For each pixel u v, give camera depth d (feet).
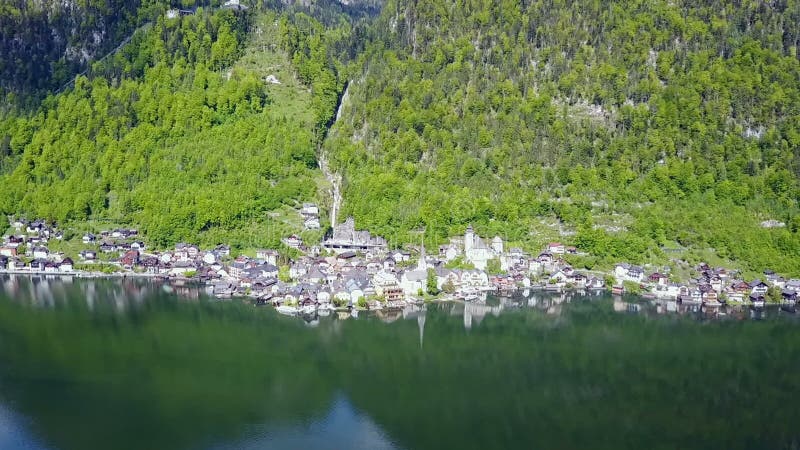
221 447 428.97
